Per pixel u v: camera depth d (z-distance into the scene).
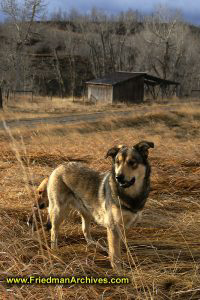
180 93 58.56
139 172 4.67
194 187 7.80
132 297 4.04
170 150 10.83
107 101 39.41
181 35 59.62
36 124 18.81
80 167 5.46
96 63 68.25
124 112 26.89
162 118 22.23
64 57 70.88
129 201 4.65
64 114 25.70
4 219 5.78
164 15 59.78
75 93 61.66
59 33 80.44
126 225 4.82
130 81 40.34
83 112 27.44
